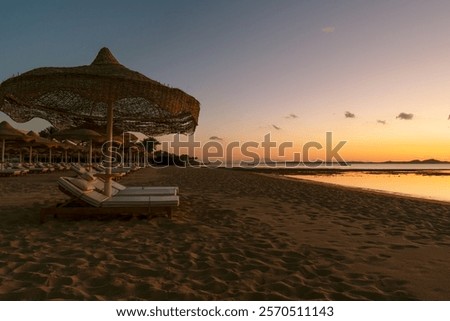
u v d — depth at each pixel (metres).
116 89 4.68
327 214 6.84
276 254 3.92
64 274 3.06
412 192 15.59
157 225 5.30
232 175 22.36
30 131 21.55
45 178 15.68
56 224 5.20
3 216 5.72
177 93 5.14
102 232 4.78
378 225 5.83
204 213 6.48
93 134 14.32
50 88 4.62
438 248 4.33
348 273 3.30
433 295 2.80
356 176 35.19
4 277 2.96
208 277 3.11
